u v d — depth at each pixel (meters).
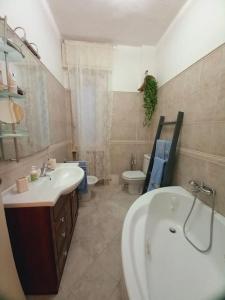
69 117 2.87
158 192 1.82
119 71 2.87
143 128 3.07
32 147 1.48
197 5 1.63
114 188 3.05
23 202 1.01
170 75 2.25
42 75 1.74
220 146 1.34
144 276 0.94
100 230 1.89
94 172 3.07
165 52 2.41
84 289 1.22
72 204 1.79
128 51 2.84
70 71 2.68
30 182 1.34
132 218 1.38
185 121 1.86
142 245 1.17
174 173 2.11
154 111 2.87
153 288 1.08
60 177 1.68
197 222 1.54
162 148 2.22
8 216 1.03
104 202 2.54
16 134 1.13
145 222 1.42
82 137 2.88
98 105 2.83
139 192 2.82
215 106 1.39
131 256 0.99
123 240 1.11
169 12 1.99
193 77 1.71
